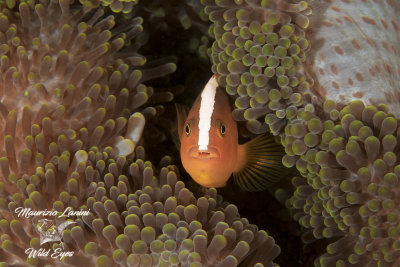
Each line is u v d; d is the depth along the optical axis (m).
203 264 0.31
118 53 0.36
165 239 0.31
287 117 0.33
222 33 0.34
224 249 0.31
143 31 0.38
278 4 0.32
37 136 0.32
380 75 0.32
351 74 0.32
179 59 0.38
